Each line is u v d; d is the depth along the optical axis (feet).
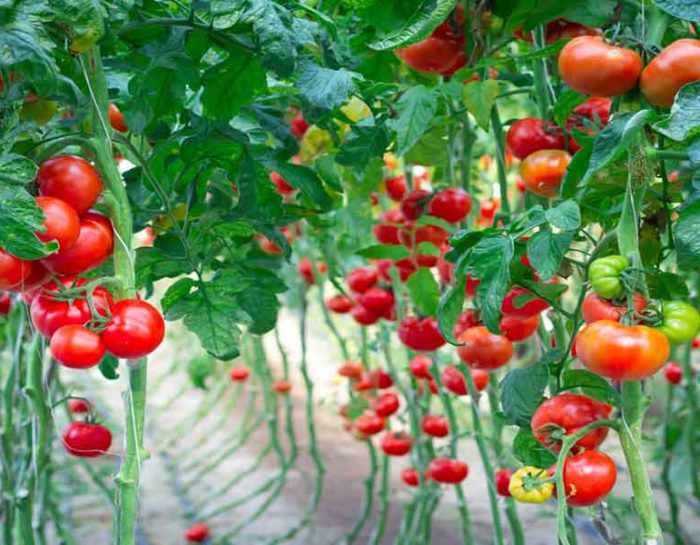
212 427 20.66
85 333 3.94
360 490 16.46
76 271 4.10
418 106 5.65
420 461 10.77
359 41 6.58
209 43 5.27
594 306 4.27
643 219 5.05
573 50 4.38
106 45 5.06
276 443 15.34
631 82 4.35
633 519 9.75
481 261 4.47
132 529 4.25
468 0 5.69
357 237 9.47
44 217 3.73
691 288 10.76
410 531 11.91
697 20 4.15
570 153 5.81
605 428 4.55
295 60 4.46
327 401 22.12
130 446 4.22
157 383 22.79
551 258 4.30
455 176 8.16
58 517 12.86
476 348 5.92
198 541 13.98
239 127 7.17
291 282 15.61
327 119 5.93
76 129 5.14
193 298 5.54
